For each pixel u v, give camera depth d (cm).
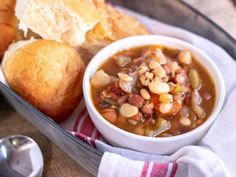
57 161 37
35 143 37
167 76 36
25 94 36
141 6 46
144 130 34
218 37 41
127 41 41
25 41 39
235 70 39
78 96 38
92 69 38
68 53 37
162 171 32
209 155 32
